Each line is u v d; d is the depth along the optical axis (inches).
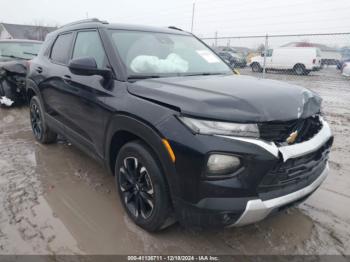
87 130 125.8
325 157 101.8
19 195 125.4
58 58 157.8
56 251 94.2
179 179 84.4
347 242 100.0
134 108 96.1
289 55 700.7
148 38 133.4
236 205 80.5
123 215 112.7
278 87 101.8
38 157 165.0
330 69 858.1
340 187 135.5
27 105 290.4
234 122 80.4
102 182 137.6
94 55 127.0
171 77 115.3
